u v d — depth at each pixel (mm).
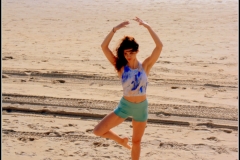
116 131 7891
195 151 7141
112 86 10477
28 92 9812
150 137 7637
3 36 16766
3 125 8078
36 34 17375
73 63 12633
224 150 7188
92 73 11469
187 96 9711
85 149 7180
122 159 6820
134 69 5914
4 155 6918
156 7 23922
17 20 20484
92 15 21906
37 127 8039
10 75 11297
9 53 13805
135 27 18656
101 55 13766
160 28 18297
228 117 8484
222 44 15336
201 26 18641
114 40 16016
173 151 7129
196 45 15156
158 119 8375
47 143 7406
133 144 6172
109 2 26047
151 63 6133
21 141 7477
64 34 17438
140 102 5961
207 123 8234
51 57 13391
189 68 12094
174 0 26109
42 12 22797
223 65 12492
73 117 8562
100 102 9227
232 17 20578
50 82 10742
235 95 9836
